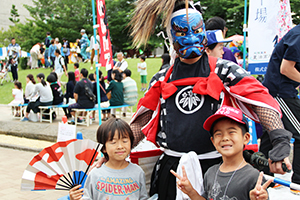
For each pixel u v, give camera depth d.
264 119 1.96
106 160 2.38
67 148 2.24
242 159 1.88
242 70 2.13
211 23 3.42
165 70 2.44
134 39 2.50
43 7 36.91
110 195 2.21
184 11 2.19
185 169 1.98
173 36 2.24
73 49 20.58
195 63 2.23
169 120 2.22
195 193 1.83
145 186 2.38
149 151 2.56
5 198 4.00
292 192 3.29
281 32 4.21
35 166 2.17
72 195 2.18
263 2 4.25
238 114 1.82
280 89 3.26
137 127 2.54
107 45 5.16
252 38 4.37
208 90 2.08
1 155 6.00
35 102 9.16
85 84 8.38
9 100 14.33
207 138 2.12
